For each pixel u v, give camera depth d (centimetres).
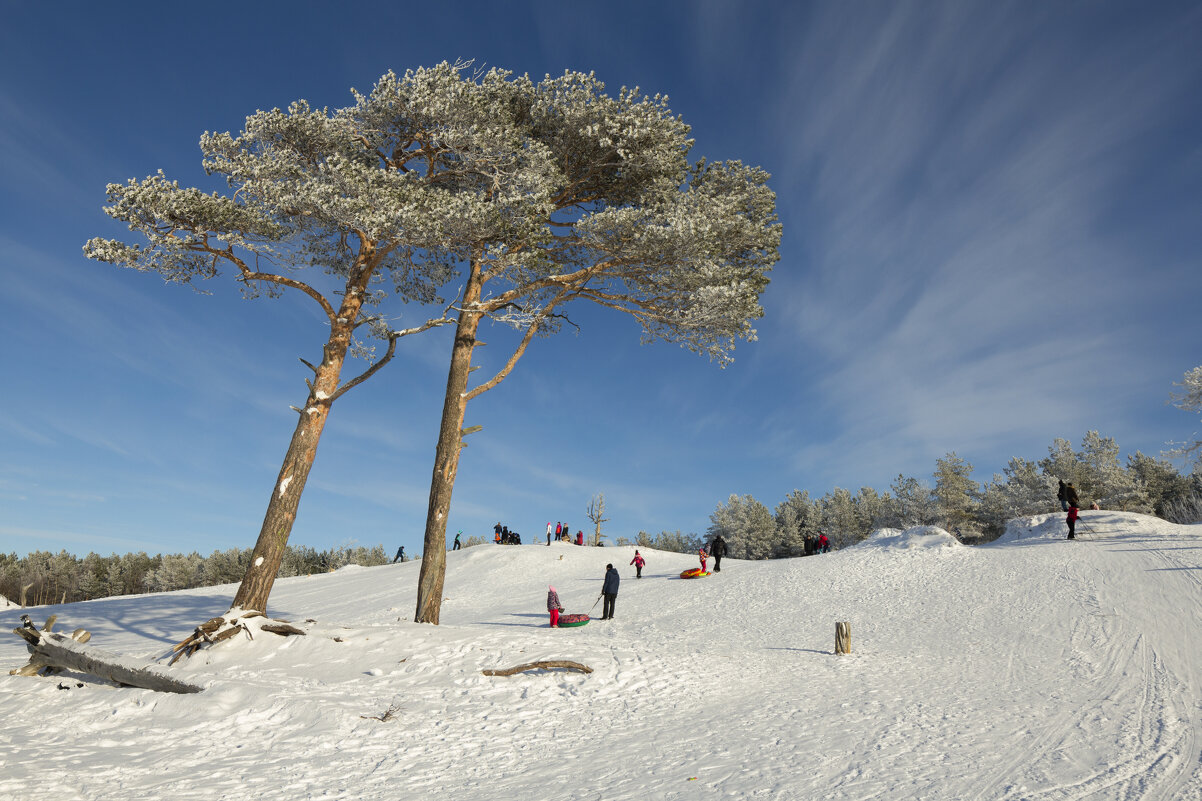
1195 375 3044
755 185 1820
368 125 1598
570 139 1694
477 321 1795
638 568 2970
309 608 2591
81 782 614
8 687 1027
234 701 891
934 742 725
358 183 1349
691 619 1925
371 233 1379
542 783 630
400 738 794
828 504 9306
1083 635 1404
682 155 1775
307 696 931
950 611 1814
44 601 9519
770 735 784
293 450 1429
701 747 743
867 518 8269
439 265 1841
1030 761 647
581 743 782
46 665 1129
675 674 1132
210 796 595
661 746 755
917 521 6575
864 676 1153
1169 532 2467
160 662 1254
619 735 815
